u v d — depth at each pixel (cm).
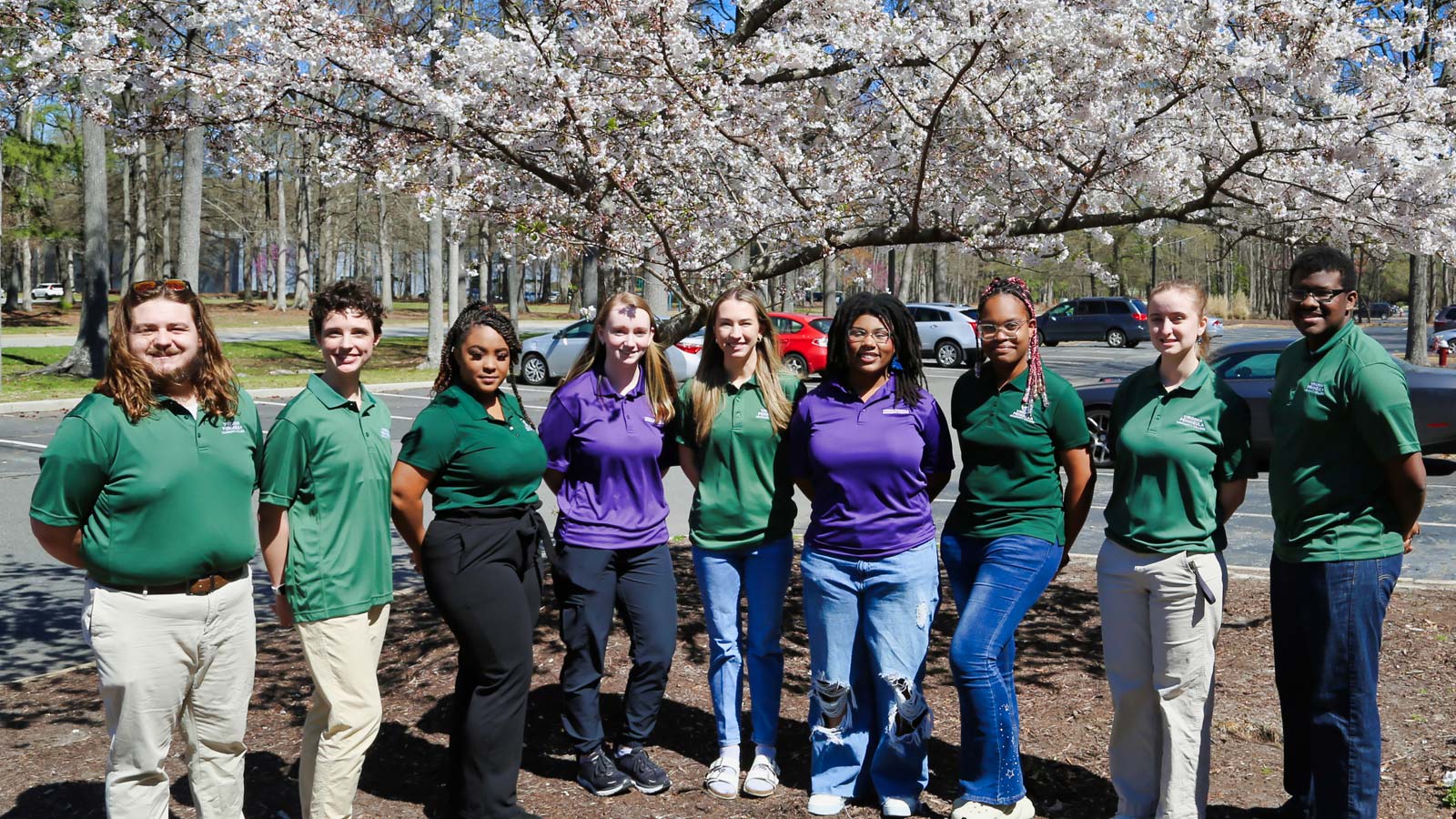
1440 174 518
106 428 285
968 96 555
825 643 373
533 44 510
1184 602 332
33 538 845
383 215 5131
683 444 401
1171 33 513
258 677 516
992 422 355
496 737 354
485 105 534
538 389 2167
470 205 561
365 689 330
